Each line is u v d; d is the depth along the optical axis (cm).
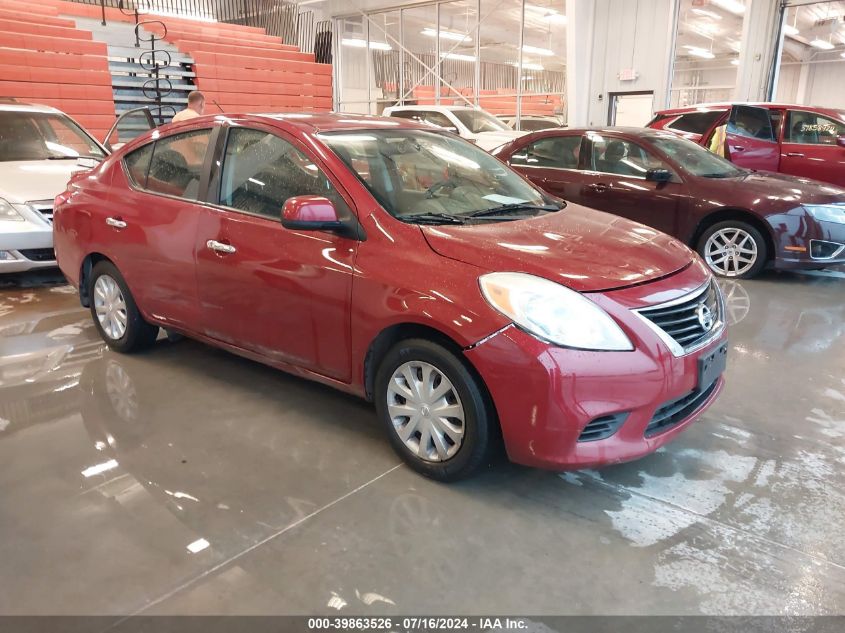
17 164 551
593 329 213
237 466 258
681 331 230
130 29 1227
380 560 204
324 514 227
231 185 301
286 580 195
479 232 249
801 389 334
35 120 621
